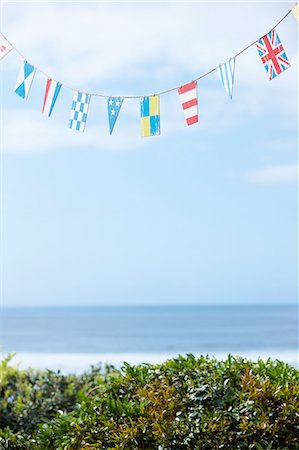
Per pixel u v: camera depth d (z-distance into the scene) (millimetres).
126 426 2781
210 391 2824
